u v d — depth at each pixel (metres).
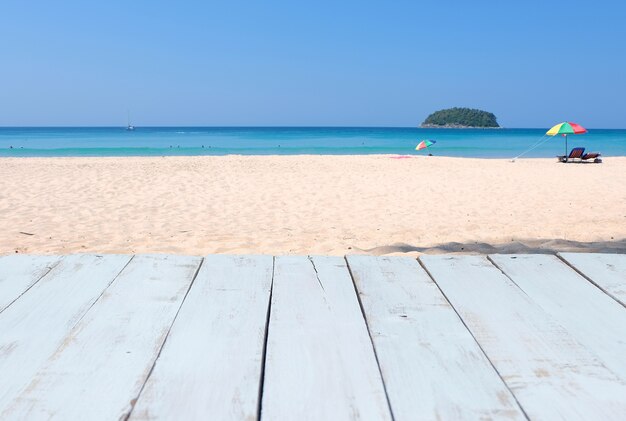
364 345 1.42
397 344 1.43
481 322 1.58
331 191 11.88
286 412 1.10
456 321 1.59
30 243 6.68
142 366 1.30
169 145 39.25
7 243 6.66
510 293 1.84
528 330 1.53
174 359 1.34
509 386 1.21
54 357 1.34
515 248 5.88
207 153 29.80
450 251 5.79
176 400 1.15
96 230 7.65
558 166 18.91
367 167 17.69
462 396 1.17
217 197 10.93
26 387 1.20
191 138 57.78
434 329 1.53
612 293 1.84
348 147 36.66
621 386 1.21
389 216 8.92
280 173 15.45
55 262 2.18
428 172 16.22
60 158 21.23
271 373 1.27
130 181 13.35
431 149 34.53
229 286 1.91
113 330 1.51
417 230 7.61
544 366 1.31
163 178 13.99
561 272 2.09
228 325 1.55
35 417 1.08
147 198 10.75
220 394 1.17
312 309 1.69
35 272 2.04
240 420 1.07
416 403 1.14
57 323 1.56
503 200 10.70
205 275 2.03
